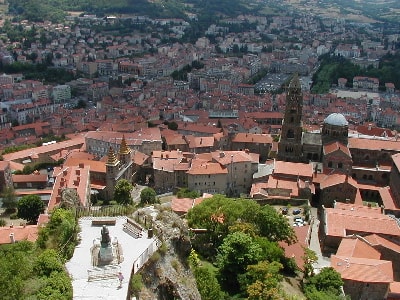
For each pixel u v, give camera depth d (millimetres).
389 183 198375
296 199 179750
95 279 65312
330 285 109562
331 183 184250
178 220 84312
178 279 72625
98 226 81938
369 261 122500
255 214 119438
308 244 146250
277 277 98938
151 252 72250
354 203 181125
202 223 111312
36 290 61656
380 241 137500
